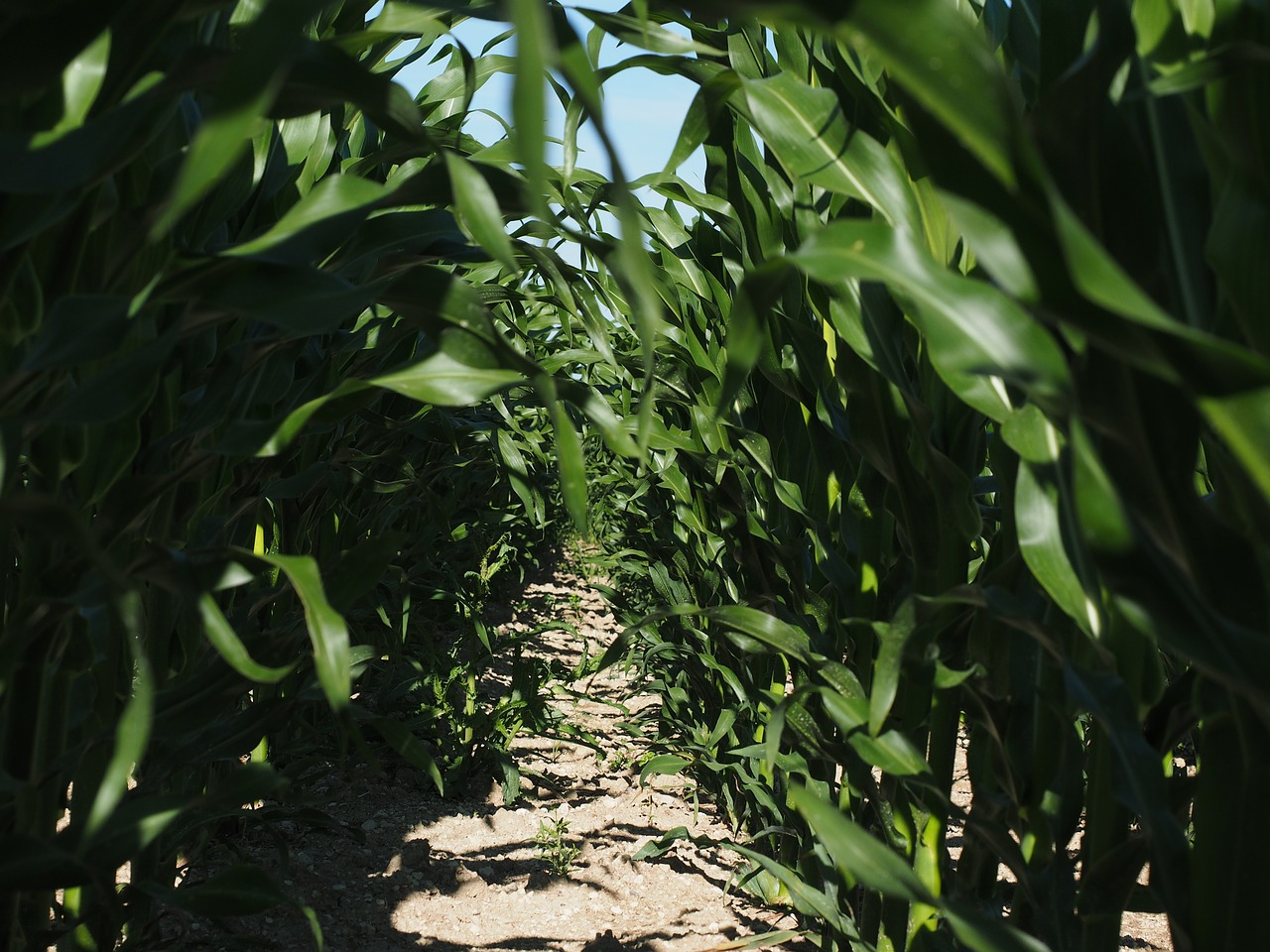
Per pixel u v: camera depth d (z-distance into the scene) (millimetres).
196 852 2047
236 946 2133
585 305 1292
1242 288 711
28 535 1046
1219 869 821
